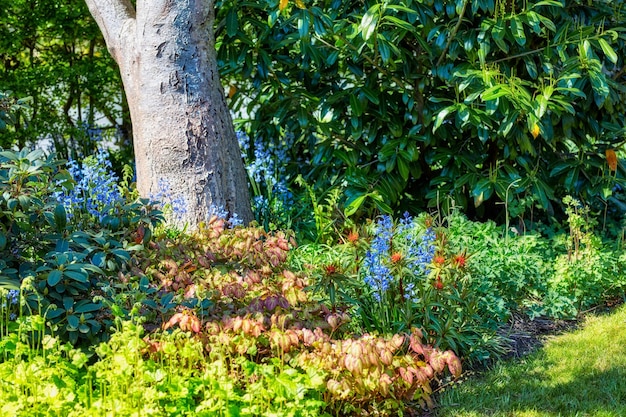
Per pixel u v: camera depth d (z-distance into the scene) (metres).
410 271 4.19
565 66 5.65
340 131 6.33
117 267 4.01
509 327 4.83
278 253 4.38
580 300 5.20
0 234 3.66
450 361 3.57
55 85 7.62
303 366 3.51
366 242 4.41
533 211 6.59
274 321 3.62
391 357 3.47
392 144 5.98
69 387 3.30
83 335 3.67
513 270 5.05
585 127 6.20
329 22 5.57
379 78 6.21
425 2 5.71
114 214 4.30
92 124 7.97
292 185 6.67
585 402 3.85
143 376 3.23
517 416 3.73
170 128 5.39
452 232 5.42
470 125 6.03
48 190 4.11
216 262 4.37
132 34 5.51
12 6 7.28
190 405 3.34
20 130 7.45
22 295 3.52
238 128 6.75
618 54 6.24
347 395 3.56
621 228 6.30
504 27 5.57
